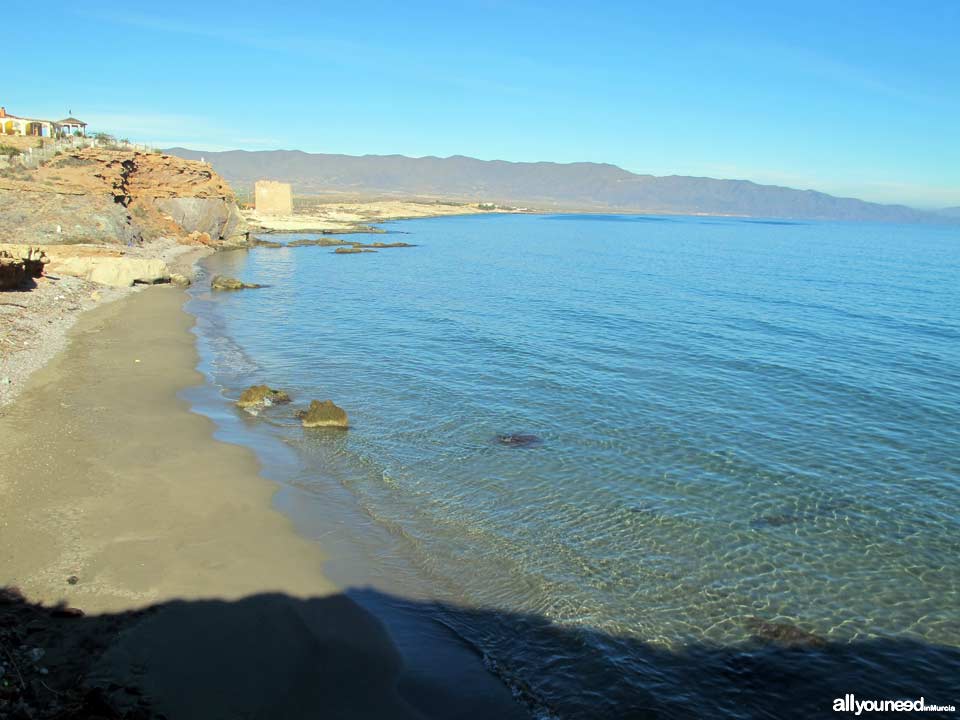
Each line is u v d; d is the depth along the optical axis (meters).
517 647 10.61
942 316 41.03
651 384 25.14
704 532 14.34
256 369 26.61
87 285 40.91
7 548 12.13
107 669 9.10
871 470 17.67
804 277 63.16
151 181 72.31
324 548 13.27
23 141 70.56
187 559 12.27
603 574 12.70
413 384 24.89
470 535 14.07
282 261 68.50
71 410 19.86
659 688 9.80
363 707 9.09
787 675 10.16
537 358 28.92
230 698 8.98
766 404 22.95
